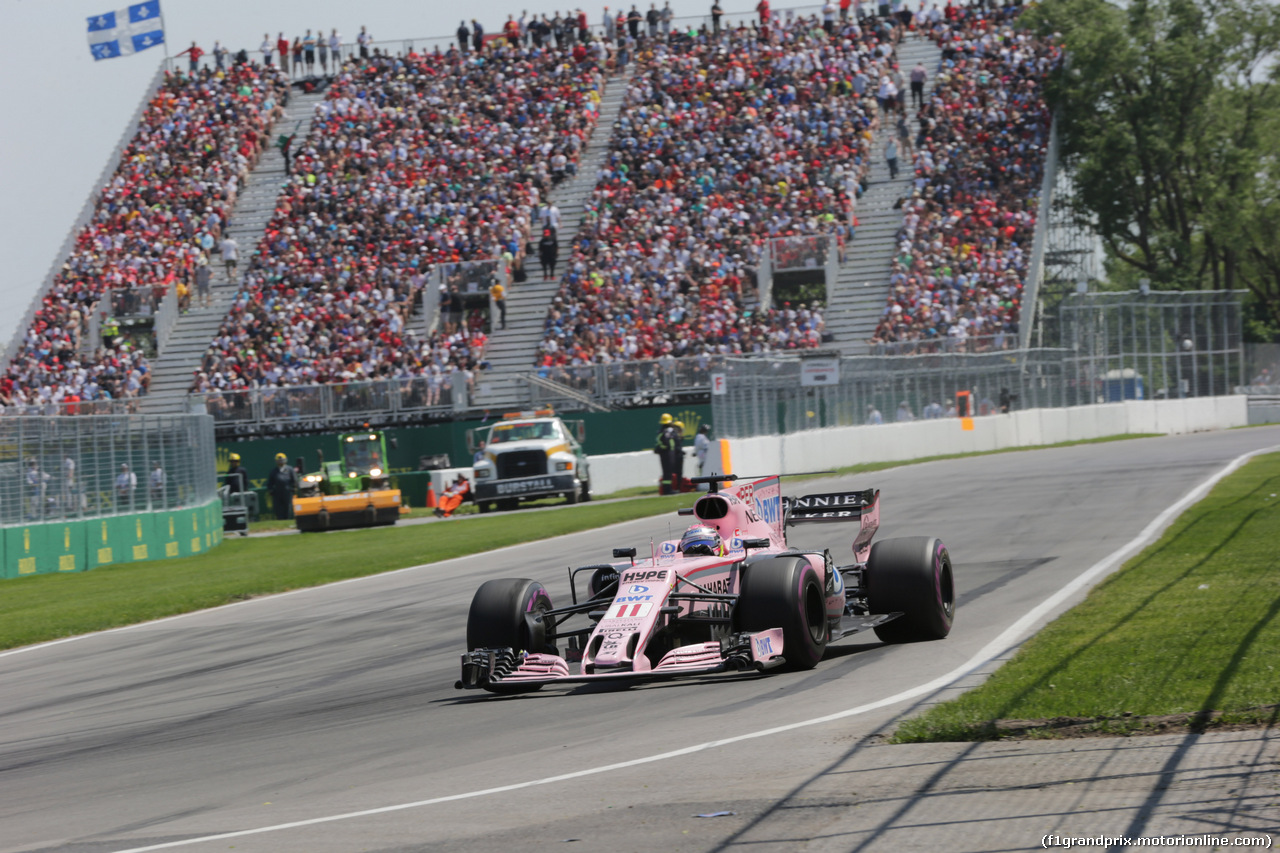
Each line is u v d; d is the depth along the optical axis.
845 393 82.00
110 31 135.00
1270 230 124.88
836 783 13.03
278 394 98.69
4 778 18.17
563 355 100.69
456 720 19.12
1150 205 126.81
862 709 16.86
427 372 102.00
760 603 19.94
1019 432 94.25
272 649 30.70
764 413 75.06
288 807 14.27
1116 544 33.91
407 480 90.00
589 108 122.06
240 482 81.19
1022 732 14.41
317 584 45.56
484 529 62.44
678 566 20.62
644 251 105.81
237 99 132.25
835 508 24.55
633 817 12.40
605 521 58.81
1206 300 110.19
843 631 21.41
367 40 135.38
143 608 41.34
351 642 30.50
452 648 27.83
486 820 12.79
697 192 109.69
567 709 19.09
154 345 113.25
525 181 116.75
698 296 101.44
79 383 111.19
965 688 17.66
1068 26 116.56
